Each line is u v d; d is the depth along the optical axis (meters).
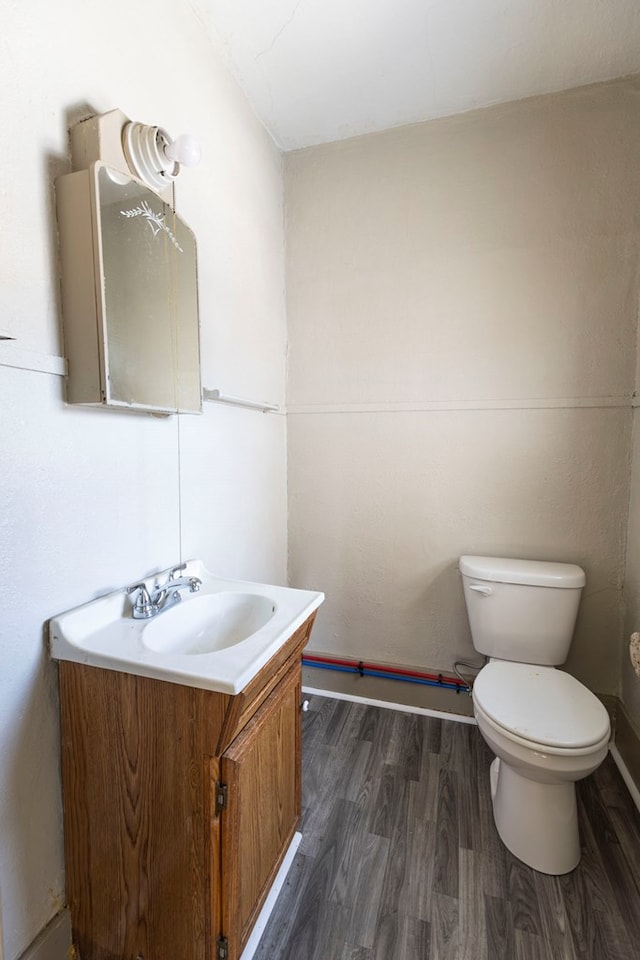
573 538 1.81
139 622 1.06
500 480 1.88
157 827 0.90
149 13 1.18
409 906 1.15
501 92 1.71
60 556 0.96
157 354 1.14
